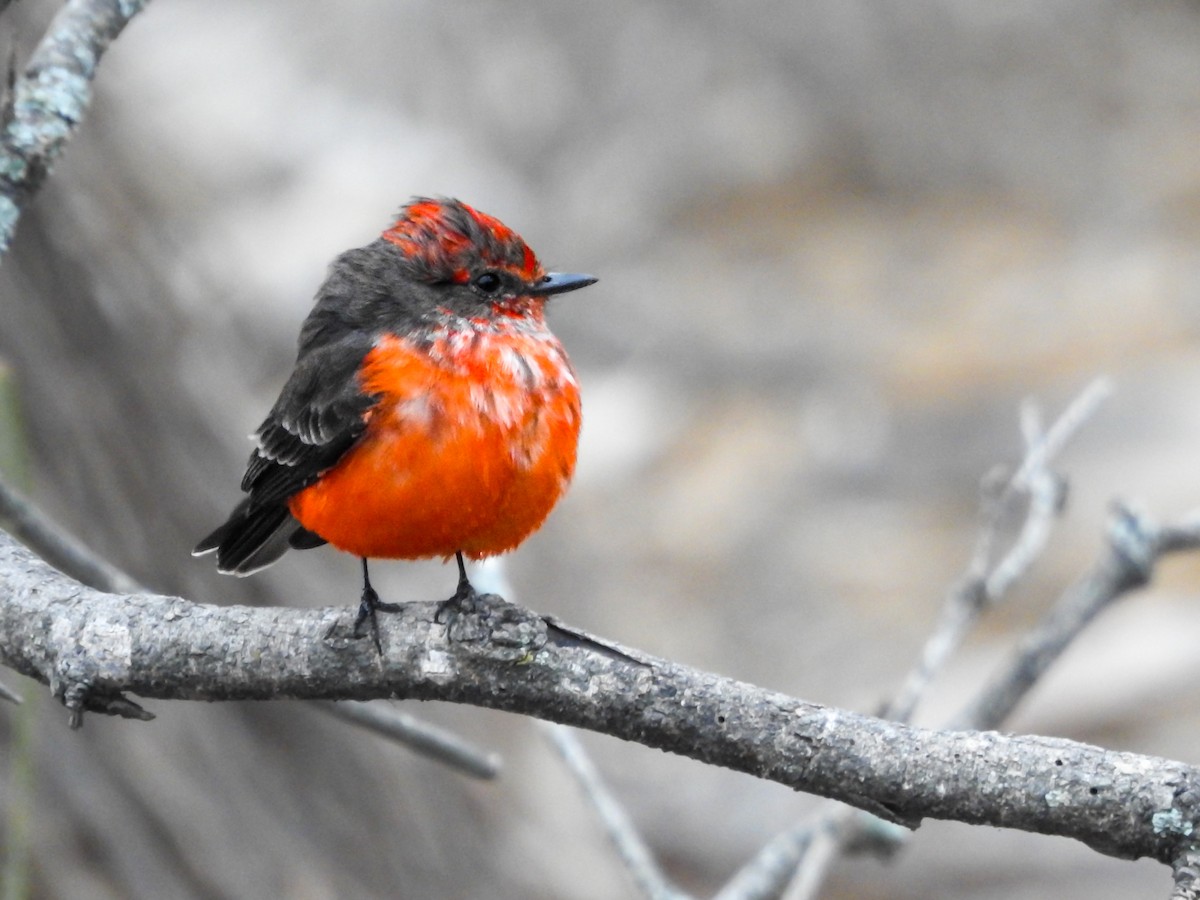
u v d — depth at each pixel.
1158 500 16.97
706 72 24.22
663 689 5.30
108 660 5.54
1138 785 4.89
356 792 11.13
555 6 24.30
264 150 21.89
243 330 15.84
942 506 18.44
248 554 7.48
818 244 22.84
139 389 10.38
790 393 20.48
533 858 12.55
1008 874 13.77
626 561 18.14
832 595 17.34
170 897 9.76
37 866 9.30
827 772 5.14
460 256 7.43
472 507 6.67
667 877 14.34
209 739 10.45
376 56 23.41
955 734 5.09
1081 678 14.85
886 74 24.17
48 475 9.66
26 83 6.70
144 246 11.08
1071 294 21.14
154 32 23.77
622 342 21.77
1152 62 24.52
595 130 23.72
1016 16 24.62
